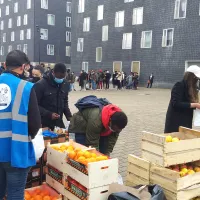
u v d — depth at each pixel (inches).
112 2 1382.9
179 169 142.3
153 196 114.2
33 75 249.0
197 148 141.7
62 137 160.4
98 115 143.0
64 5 2041.1
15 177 105.2
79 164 123.5
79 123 153.8
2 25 2276.1
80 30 1585.9
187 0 1072.2
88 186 119.4
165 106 581.3
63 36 2057.1
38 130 105.7
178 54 1116.5
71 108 490.6
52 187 143.2
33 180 147.0
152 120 415.5
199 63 1053.8
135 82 1117.7
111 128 140.6
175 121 175.2
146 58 1239.5
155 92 977.5
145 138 141.3
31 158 107.0
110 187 121.4
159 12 1173.7
